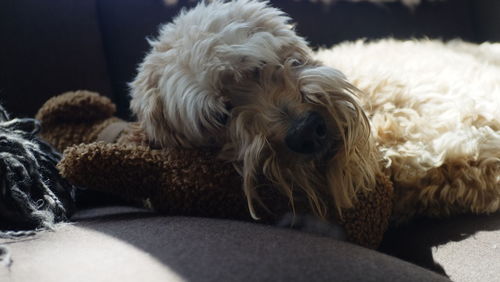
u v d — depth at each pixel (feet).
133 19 7.09
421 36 7.72
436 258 3.77
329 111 4.09
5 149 3.89
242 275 2.65
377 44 6.66
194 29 4.45
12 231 3.50
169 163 3.76
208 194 3.71
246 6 4.67
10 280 2.64
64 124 5.45
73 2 6.79
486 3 7.80
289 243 3.03
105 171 3.61
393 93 5.18
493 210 4.28
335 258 2.87
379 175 4.11
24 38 6.54
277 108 4.02
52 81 6.64
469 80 5.40
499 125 4.76
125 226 3.48
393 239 4.22
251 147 3.85
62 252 3.04
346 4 7.61
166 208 3.77
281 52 4.53
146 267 2.77
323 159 4.05
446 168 4.45
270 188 3.96
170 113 4.37
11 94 6.48
